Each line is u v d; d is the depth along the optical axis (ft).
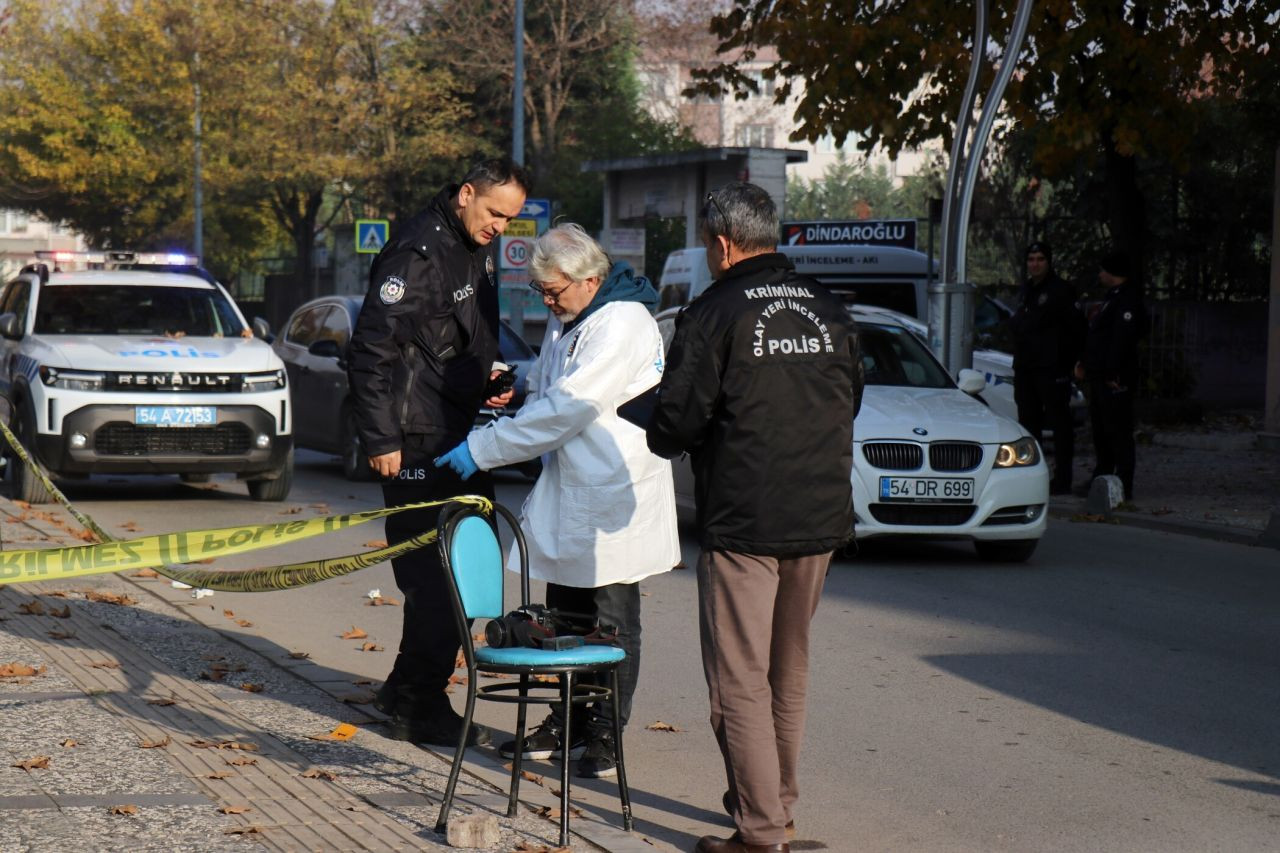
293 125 139.13
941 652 27.04
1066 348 50.24
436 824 16.07
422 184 147.64
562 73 151.12
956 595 32.68
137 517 43.34
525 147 151.74
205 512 44.83
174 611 28.73
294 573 16.89
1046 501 36.94
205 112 151.43
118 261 52.39
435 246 20.06
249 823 15.79
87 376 43.96
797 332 15.52
